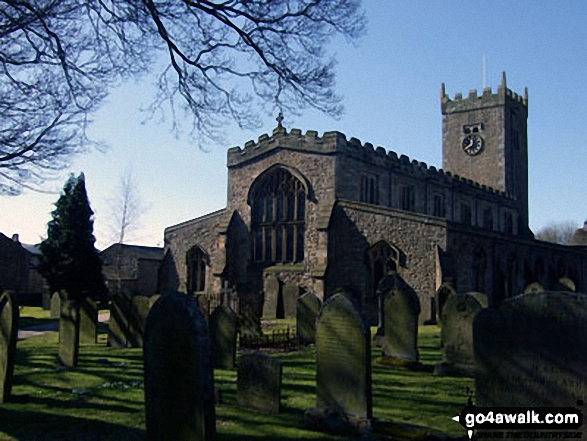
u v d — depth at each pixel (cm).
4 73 1223
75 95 1259
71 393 966
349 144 3019
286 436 714
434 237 2602
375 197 3183
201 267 3391
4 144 1272
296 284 2972
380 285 1767
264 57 1110
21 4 1034
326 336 782
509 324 600
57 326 2370
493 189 4475
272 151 3164
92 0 1082
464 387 1012
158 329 659
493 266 3039
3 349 907
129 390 991
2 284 4278
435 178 3672
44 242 3697
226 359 1254
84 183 3834
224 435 715
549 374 570
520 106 5188
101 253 5012
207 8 1035
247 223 3212
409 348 1253
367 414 729
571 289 2594
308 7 1053
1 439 708
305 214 2997
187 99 1182
